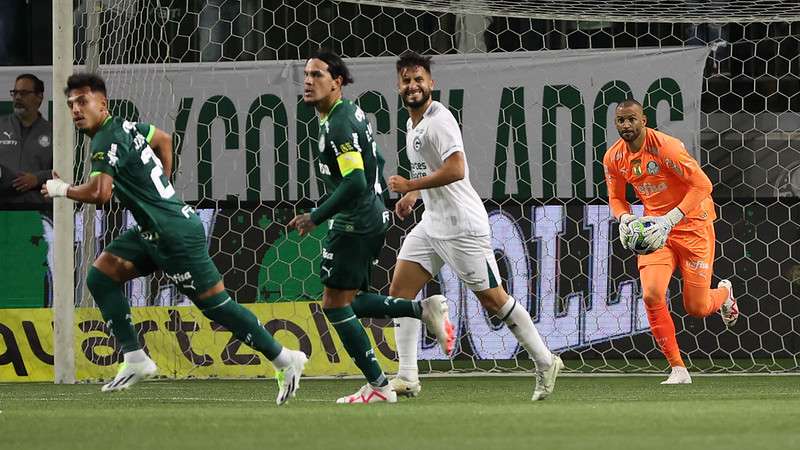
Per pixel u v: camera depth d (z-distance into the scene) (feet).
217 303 64.59
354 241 65.51
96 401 72.02
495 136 104.94
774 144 105.19
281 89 106.42
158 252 64.39
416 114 69.31
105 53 110.32
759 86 107.45
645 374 97.50
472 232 69.31
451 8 103.45
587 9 103.14
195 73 107.04
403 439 43.42
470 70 105.19
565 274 103.86
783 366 105.81
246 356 97.40
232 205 106.52
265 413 57.21
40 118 106.73
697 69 103.55
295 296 105.60
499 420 51.31
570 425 48.62
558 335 103.76
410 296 71.97
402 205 71.72
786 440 42.16
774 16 101.71
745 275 104.32
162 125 106.83
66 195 63.31
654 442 41.60
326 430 47.37
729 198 104.94
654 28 114.62
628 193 103.76
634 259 103.04
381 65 105.50
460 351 101.86
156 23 113.60
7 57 116.06
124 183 64.08
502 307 69.41
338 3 114.11
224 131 106.73
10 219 105.81
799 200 104.32
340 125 63.36
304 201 105.91
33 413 59.21
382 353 96.32
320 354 96.73
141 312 99.04
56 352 95.25
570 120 104.32
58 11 94.48
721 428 47.06
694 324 104.06
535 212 104.42
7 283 105.40
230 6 113.80
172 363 98.17
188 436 45.52
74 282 101.71
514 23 114.42
